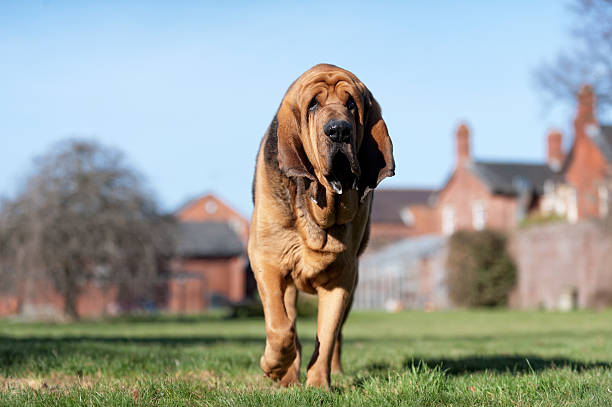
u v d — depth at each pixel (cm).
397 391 412
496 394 411
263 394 398
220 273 5194
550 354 786
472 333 1641
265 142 446
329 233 414
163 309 4438
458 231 3456
